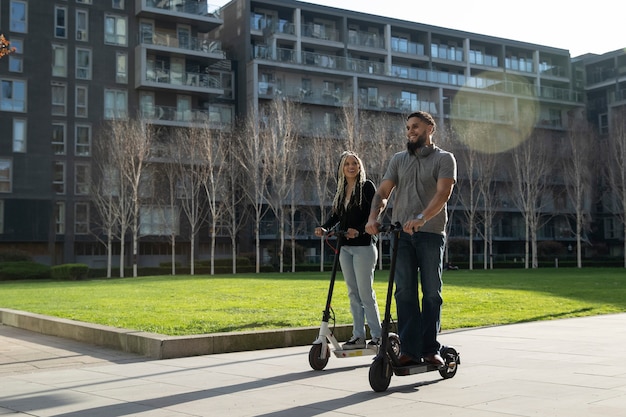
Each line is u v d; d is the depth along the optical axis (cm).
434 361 546
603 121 7169
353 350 630
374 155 4741
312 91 5581
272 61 5447
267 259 5231
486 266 5234
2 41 1184
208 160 4428
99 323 1000
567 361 661
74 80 4656
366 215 655
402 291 553
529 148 5488
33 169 4484
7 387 576
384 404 470
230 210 4531
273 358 729
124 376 622
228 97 5534
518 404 461
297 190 5078
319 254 5419
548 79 7006
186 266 4641
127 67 4834
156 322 993
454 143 5375
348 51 5984
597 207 6969
